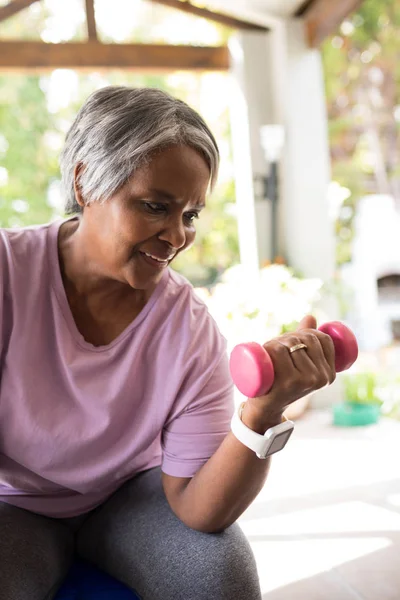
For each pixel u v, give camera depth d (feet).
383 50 28.19
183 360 4.31
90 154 3.82
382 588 6.44
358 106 28.84
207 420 4.27
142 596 4.41
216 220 27.78
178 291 4.53
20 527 4.41
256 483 3.96
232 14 15.79
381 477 9.79
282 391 3.54
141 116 3.74
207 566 4.10
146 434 4.41
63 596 4.49
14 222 26.20
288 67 15.24
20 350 4.23
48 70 15.47
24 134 26.11
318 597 6.32
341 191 20.31
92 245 4.07
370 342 23.48
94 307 4.36
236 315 13.92
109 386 4.31
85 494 4.72
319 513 8.48
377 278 25.99
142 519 4.52
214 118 27.50
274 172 15.40
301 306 13.74
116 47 15.57
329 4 13.93
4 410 4.30
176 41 27.12
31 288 4.30
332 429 12.94
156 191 3.70
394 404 14.30
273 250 15.58
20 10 15.88
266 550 7.45
